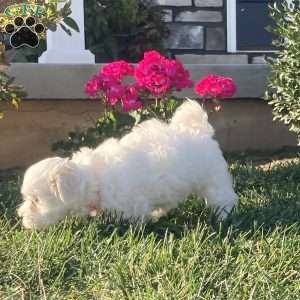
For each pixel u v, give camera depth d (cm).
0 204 103
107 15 189
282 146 165
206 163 92
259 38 202
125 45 192
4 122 149
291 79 138
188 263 75
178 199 92
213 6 200
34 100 151
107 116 128
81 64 153
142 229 87
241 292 69
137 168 88
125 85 139
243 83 161
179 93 157
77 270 77
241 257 78
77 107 154
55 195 86
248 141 163
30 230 88
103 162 89
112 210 88
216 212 93
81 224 89
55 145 132
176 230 90
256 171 128
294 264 78
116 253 79
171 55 198
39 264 76
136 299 67
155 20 193
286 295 68
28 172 88
